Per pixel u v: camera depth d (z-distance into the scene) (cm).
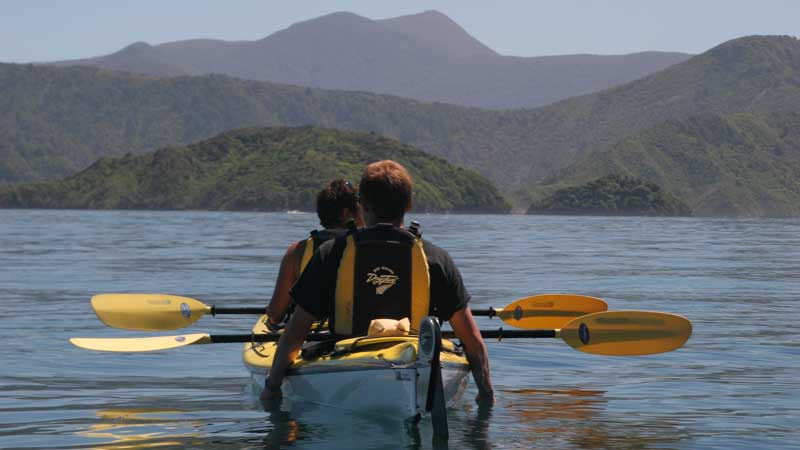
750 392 955
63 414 831
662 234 7700
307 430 747
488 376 812
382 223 764
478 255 3875
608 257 3772
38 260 3272
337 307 771
